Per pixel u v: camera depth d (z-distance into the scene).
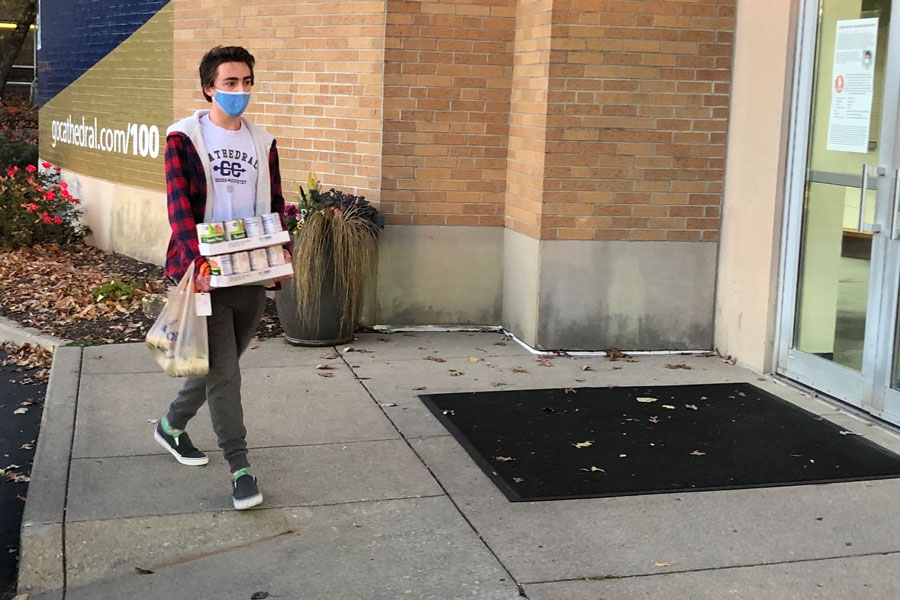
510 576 3.77
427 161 7.51
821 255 6.08
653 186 6.93
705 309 7.15
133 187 10.30
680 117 6.88
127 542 4.02
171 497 4.43
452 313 7.74
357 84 7.55
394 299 7.66
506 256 7.64
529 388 6.18
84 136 11.33
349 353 6.95
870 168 5.50
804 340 6.29
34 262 10.02
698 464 4.91
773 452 5.09
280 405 5.75
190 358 4.10
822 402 5.95
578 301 7.01
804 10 6.11
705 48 6.82
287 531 4.14
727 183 6.98
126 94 10.26
